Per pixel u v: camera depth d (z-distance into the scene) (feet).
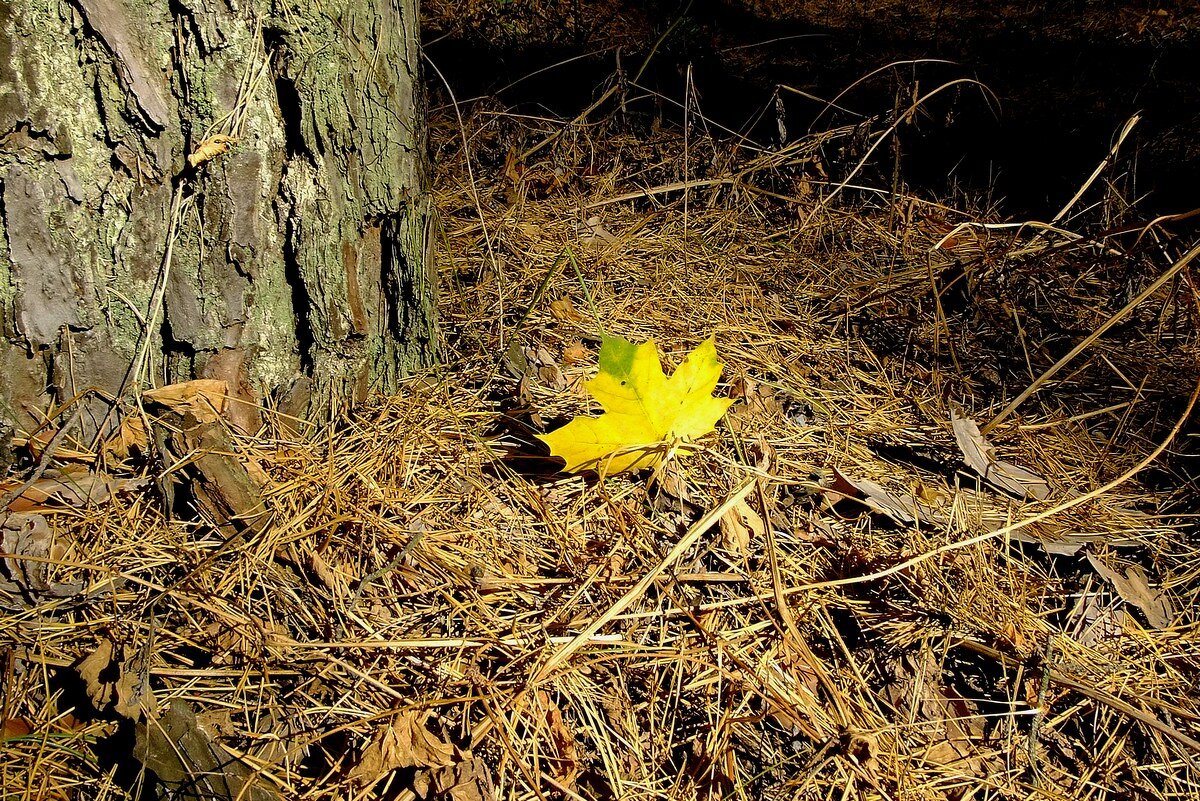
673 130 4.08
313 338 2.19
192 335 2.05
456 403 2.39
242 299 2.06
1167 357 2.86
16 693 1.74
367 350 2.30
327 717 1.74
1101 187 3.64
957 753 1.80
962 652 1.97
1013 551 2.16
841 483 2.21
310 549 1.93
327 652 1.80
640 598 1.93
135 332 2.00
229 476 1.93
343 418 2.27
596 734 1.75
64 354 1.94
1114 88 4.46
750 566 2.02
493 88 4.48
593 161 3.72
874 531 2.17
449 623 1.87
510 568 1.99
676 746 1.78
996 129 4.13
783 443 2.40
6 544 1.78
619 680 1.83
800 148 3.67
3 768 1.66
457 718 1.73
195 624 1.81
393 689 1.76
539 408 2.37
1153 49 4.83
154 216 1.93
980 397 2.70
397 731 1.66
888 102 4.09
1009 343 2.91
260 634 1.80
